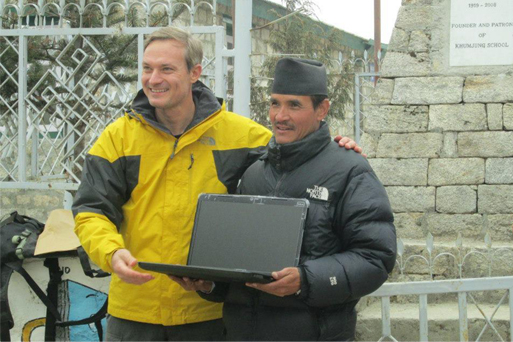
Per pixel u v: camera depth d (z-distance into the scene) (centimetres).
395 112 620
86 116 589
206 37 721
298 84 292
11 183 525
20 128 533
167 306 322
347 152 297
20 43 528
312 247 285
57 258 439
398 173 616
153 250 323
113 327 333
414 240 602
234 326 298
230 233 295
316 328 286
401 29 626
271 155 301
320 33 1149
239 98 503
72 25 610
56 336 445
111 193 319
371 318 502
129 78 612
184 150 329
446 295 545
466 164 604
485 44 607
